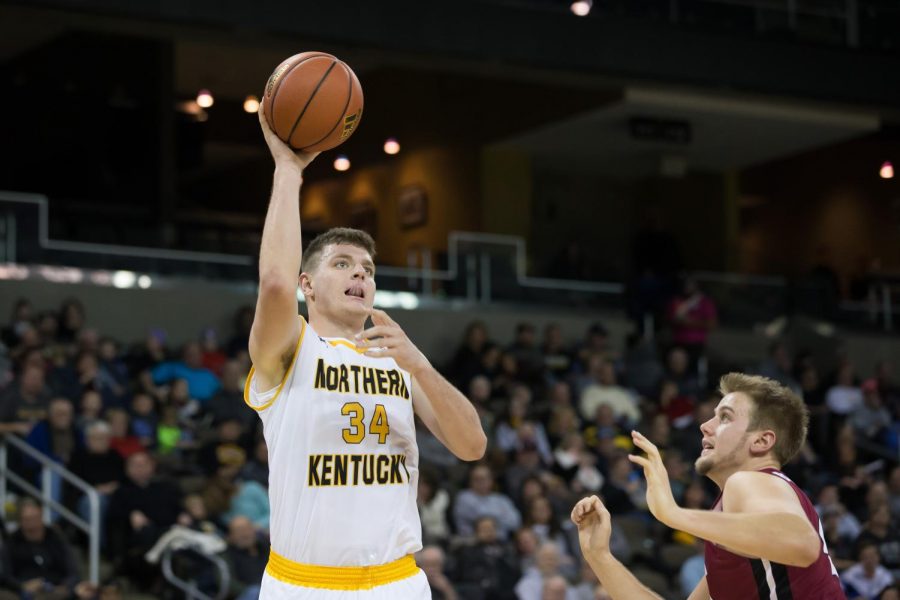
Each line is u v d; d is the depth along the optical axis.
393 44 23.73
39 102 28.94
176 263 23.66
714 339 26.64
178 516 15.41
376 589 5.61
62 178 28.34
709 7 26.75
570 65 25.17
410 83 32.91
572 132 29.45
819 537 5.39
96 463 16.05
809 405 23.94
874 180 33.72
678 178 33.44
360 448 5.62
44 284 22.22
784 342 27.36
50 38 28.73
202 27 22.44
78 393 17.98
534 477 17.42
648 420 21.59
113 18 21.86
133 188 28.42
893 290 28.94
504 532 16.88
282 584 5.62
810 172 35.56
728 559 5.54
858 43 28.00
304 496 5.55
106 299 22.77
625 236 33.94
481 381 20.59
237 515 15.84
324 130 5.56
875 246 33.56
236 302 23.91
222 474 16.31
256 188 38.03
